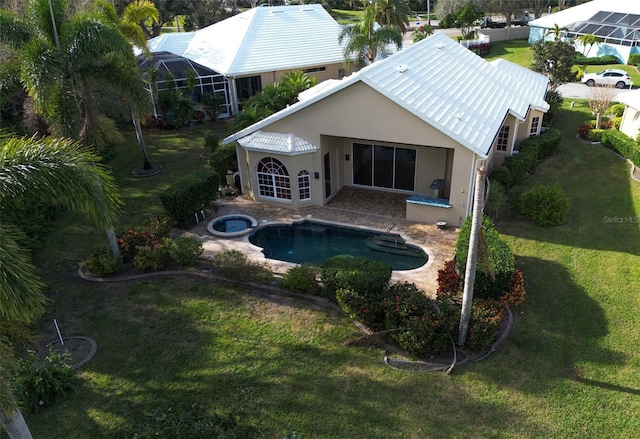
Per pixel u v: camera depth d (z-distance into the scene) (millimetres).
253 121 27500
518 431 11391
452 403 12172
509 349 13883
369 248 19812
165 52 40938
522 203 21188
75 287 17172
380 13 43094
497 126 21750
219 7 63219
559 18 58281
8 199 10328
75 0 27547
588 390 12469
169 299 16422
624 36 50875
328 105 20781
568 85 45000
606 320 14938
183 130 34781
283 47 39719
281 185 22828
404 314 14031
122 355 14008
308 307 15883
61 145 11250
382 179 24438
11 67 17984
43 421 11922
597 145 29750
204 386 12883
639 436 11164
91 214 11922
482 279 14633
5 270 8570
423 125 19406
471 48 58562
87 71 18656
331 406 12180
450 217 20641
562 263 18000
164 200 20281
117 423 11828
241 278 17188
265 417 11883
